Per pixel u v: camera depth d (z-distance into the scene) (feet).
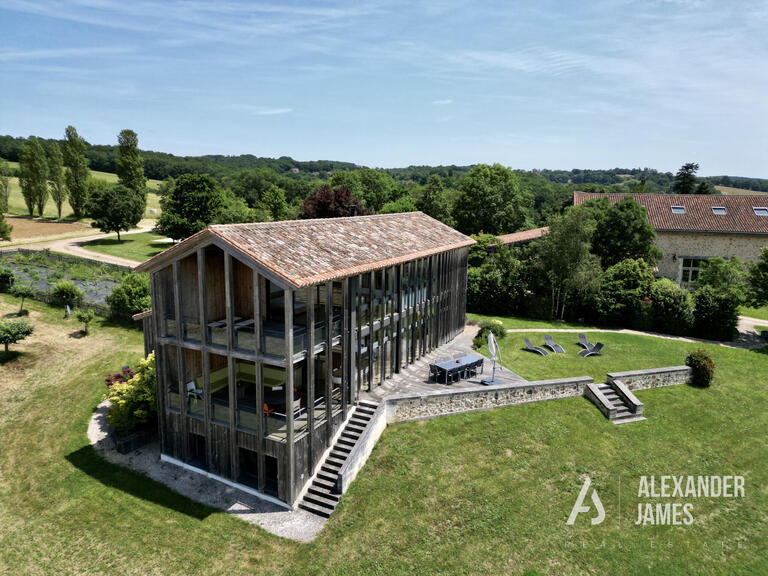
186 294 58.29
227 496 55.31
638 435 67.92
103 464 61.41
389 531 49.67
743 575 47.47
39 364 91.97
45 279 152.35
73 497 54.75
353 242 67.87
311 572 44.78
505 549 48.24
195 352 60.18
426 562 46.32
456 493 54.85
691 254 159.63
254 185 418.72
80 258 181.27
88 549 47.11
